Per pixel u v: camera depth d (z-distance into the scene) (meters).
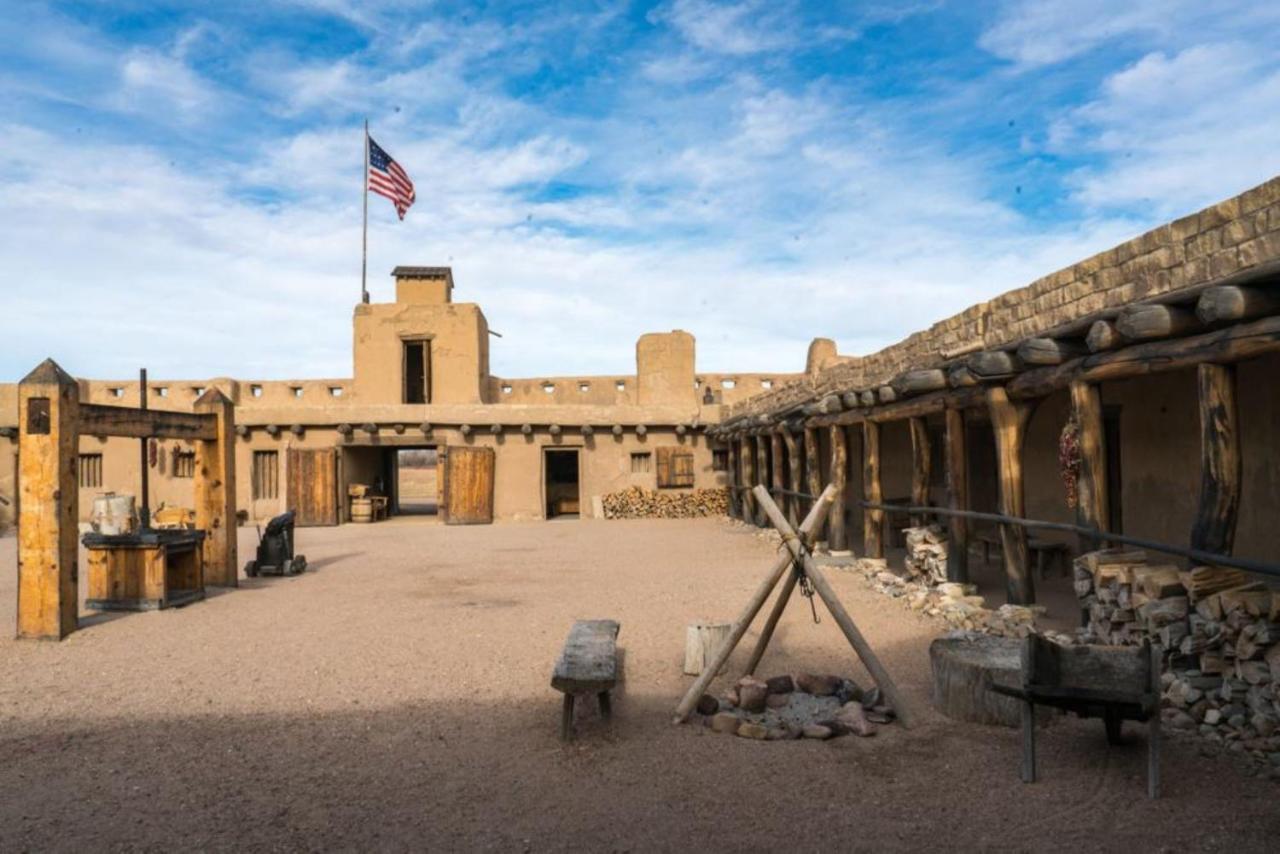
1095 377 6.95
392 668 7.30
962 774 4.77
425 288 26.66
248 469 23.12
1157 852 3.81
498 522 23.44
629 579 12.28
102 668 7.42
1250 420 8.12
